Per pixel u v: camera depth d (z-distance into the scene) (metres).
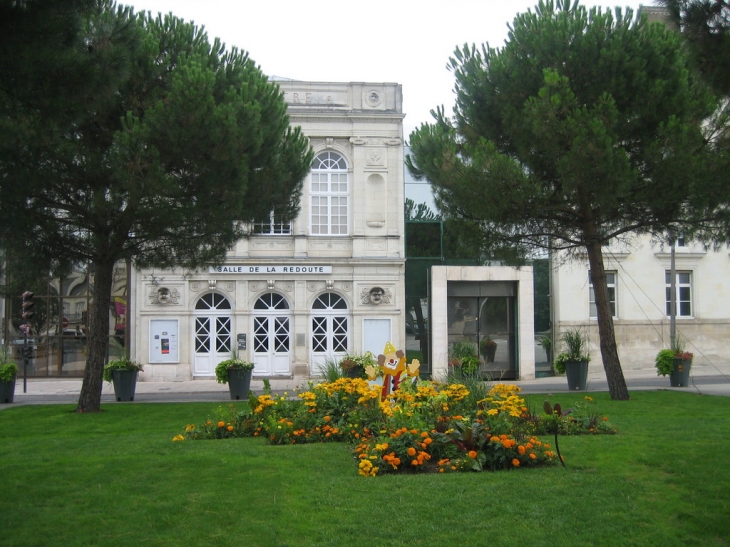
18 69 6.60
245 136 13.88
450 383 11.27
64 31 6.95
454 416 8.86
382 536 5.59
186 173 13.90
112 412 14.88
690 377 23.94
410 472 7.68
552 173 14.73
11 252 14.00
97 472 7.62
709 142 13.26
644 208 14.66
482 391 10.23
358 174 26.69
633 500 6.43
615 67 14.03
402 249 26.64
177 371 25.94
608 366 15.95
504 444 7.73
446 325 26.31
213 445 9.44
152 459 8.27
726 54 7.02
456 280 26.59
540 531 5.67
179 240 14.71
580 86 14.48
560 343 26.78
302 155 17.58
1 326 28.02
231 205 13.97
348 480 7.21
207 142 13.33
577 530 5.70
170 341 26.05
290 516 6.04
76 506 6.37
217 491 6.79
